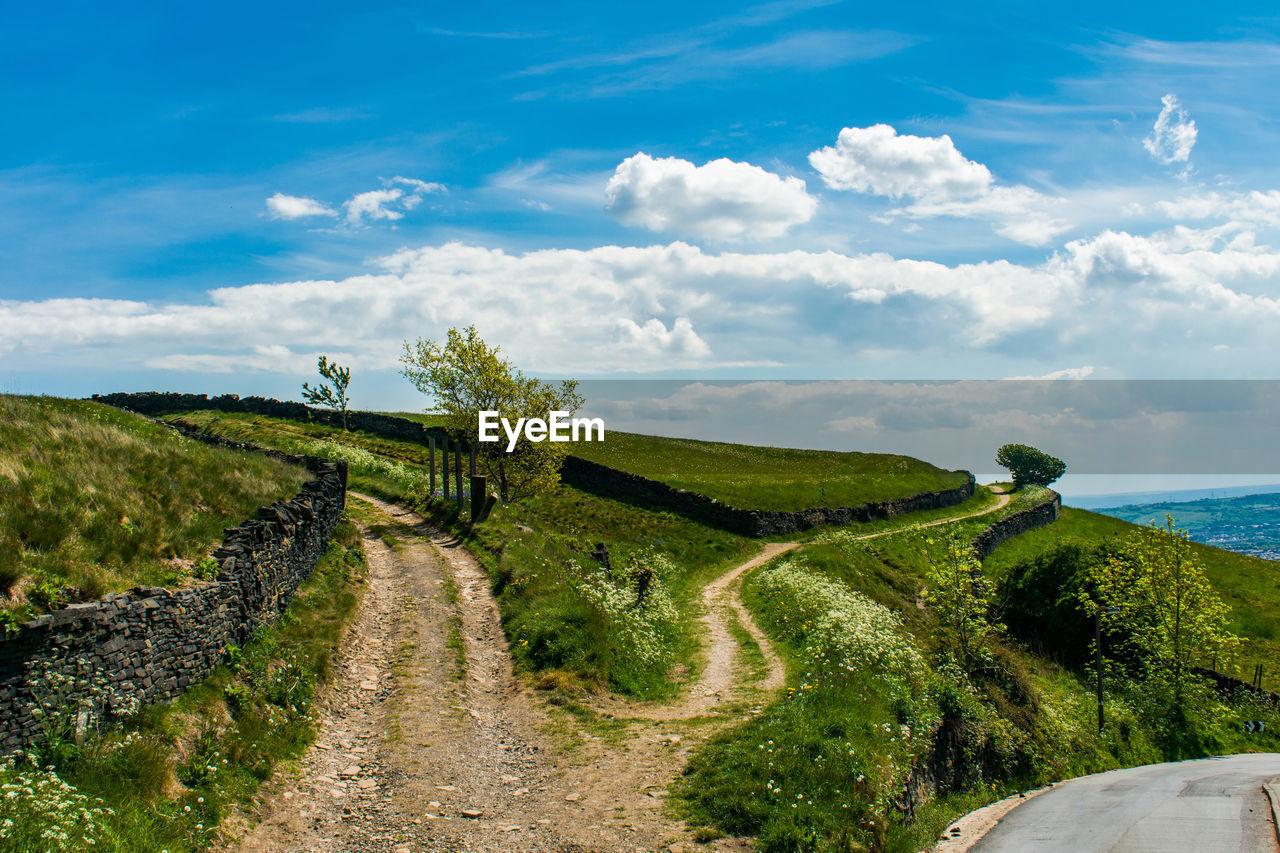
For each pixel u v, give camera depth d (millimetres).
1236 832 13086
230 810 9914
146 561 13125
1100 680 31016
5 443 14672
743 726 15133
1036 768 23469
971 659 27500
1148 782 20250
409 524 34844
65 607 10133
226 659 13555
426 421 74188
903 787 13656
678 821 11281
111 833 7914
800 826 11070
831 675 17984
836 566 44562
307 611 18484
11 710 8789
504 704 16328
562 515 48562
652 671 20266
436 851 10156
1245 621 55750
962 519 74750
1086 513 99312
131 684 10727
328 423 70188
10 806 7277
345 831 10461
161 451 18812
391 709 15172
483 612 22594
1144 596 37688
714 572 42750
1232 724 36062
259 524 16594
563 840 10633
